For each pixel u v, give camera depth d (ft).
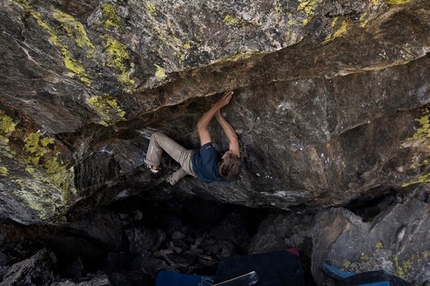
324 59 9.81
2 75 9.46
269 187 16.52
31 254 17.29
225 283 18.16
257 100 12.43
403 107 12.85
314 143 13.69
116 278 17.81
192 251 22.13
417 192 17.26
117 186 17.01
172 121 13.60
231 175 12.92
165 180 18.16
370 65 9.91
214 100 12.33
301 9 7.19
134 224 21.56
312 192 16.38
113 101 10.06
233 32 7.58
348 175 15.39
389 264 16.72
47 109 10.65
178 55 8.10
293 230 20.45
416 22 8.84
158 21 7.54
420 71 11.80
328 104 12.28
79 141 12.56
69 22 7.87
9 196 14.75
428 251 16.37
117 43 8.21
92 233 19.35
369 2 7.42
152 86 9.22
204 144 13.00
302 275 18.21
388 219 17.26
